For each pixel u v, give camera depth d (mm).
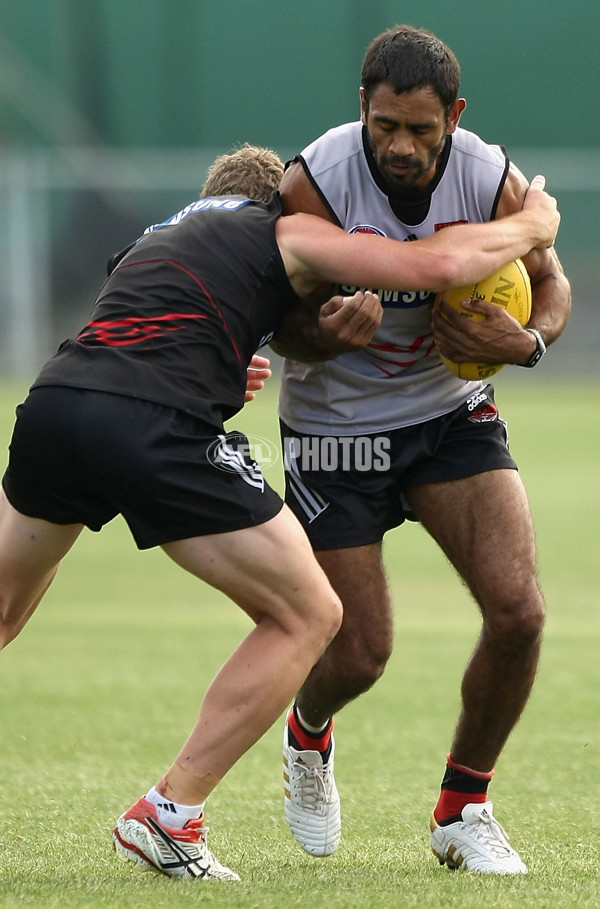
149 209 92562
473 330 14414
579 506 44406
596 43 102062
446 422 15359
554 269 15594
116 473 12531
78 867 13531
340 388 15469
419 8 103125
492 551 14617
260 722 13078
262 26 103312
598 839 15070
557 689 23062
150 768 18203
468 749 14570
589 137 102875
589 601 31141
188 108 104125
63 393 12656
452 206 14773
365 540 15414
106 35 103438
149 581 34812
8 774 17875
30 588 13742
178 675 24281
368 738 20109
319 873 13750
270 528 12867
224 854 14719
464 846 14219
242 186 15453
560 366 90438
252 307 13477
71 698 22484
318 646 13211
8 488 13203
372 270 13508
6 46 103250
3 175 90125
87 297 91500
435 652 26438
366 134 14555
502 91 103312
